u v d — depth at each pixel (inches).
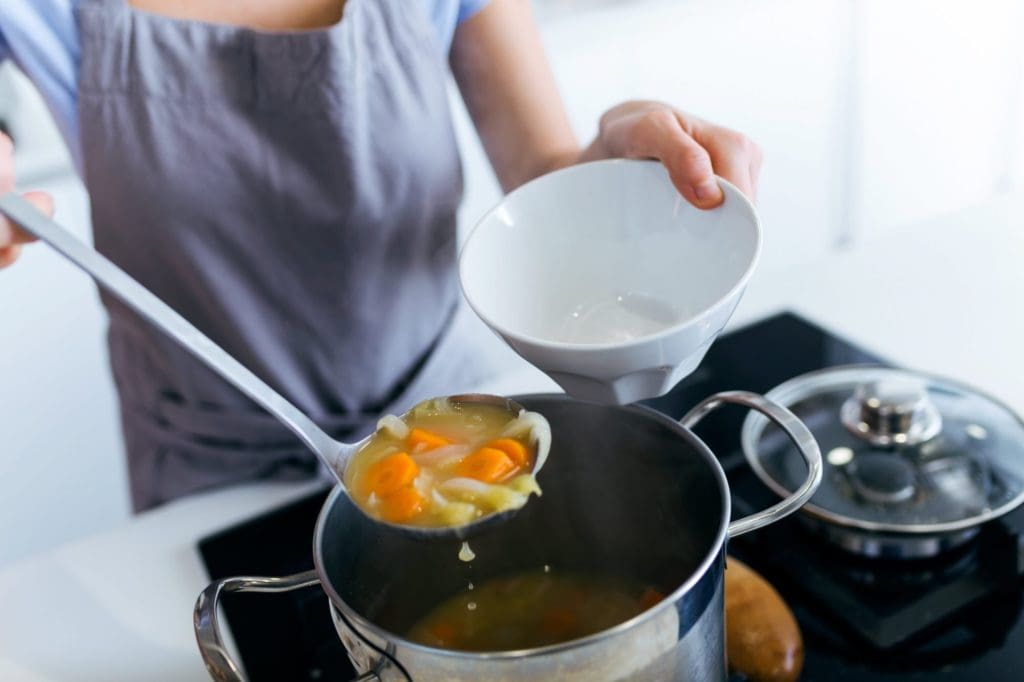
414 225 36.0
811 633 28.0
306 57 33.0
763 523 23.5
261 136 33.9
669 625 21.1
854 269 42.1
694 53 71.6
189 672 29.0
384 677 21.8
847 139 80.5
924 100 82.4
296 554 31.7
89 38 32.9
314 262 35.5
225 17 34.5
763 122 76.7
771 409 25.3
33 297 57.9
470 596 28.2
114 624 30.6
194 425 36.4
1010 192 46.2
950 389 32.4
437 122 35.7
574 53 67.9
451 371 38.9
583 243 27.9
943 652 27.0
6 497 62.0
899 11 77.0
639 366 23.4
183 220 34.3
